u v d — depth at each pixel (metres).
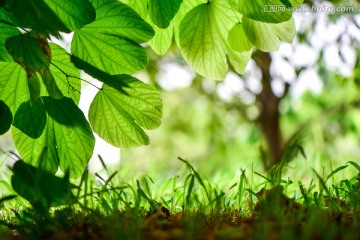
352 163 0.65
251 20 0.68
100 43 0.66
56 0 0.60
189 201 0.59
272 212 0.55
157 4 0.66
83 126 0.66
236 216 0.61
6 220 0.62
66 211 0.57
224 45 0.71
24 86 0.66
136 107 0.68
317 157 1.00
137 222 0.53
